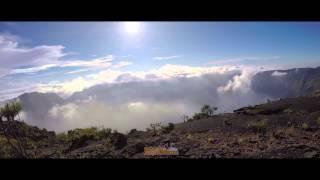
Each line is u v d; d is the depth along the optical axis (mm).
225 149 9859
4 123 12641
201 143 11070
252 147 9891
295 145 9391
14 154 10359
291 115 14828
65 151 12008
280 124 13320
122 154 10297
